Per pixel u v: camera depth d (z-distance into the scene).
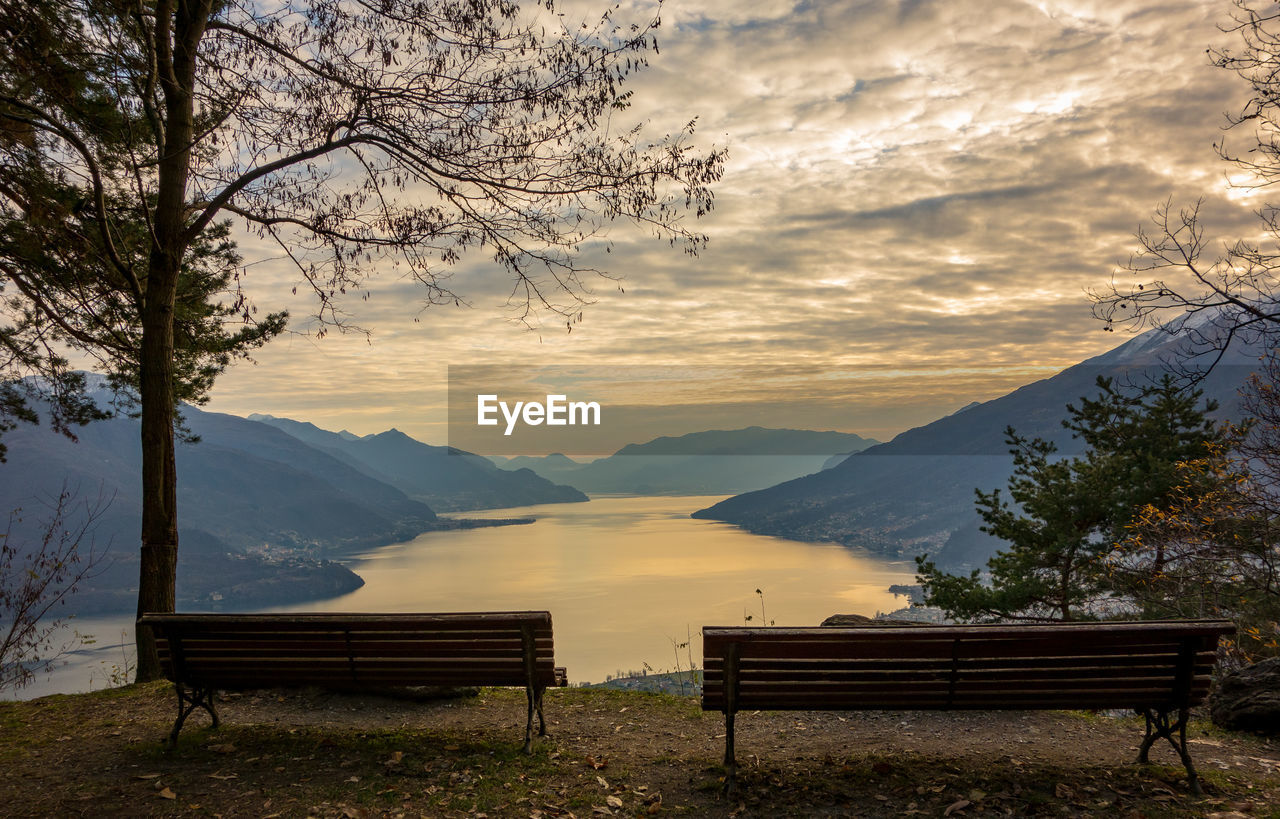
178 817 3.68
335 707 5.98
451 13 7.15
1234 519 8.77
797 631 4.14
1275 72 5.64
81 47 7.20
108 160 8.61
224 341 10.55
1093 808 3.79
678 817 3.82
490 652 4.68
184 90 7.62
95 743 4.91
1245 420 8.45
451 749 4.82
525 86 7.37
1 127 7.42
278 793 4.00
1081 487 14.21
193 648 4.80
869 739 5.20
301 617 4.54
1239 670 5.50
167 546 7.36
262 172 7.68
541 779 4.32
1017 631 4.09
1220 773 4.28
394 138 7.66
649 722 5.69
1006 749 4.87
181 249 7.57
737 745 5.13
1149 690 4.20
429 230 7.41
